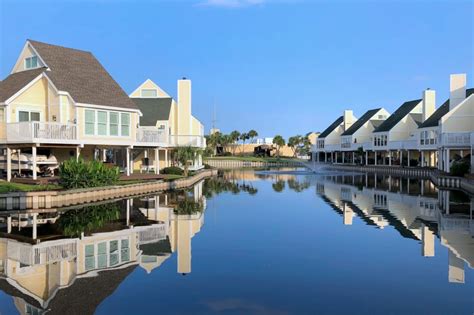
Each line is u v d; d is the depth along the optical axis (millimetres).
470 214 19797
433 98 59375
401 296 8727
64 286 9211
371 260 11492
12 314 7664
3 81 30984
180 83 46094
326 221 17875
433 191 31078
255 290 9047
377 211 20828
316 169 72438
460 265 10984
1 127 25578
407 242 13719
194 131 47938
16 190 21219
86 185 23969
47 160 28812
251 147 128375
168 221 17672
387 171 58406
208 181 42469
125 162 36625
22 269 10484
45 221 17375
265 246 13125
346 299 8547
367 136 76938
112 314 7699
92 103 28531
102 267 10688
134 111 31516
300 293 8891
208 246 13094
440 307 8133
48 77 28359
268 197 27422
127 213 19812
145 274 10117
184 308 8023
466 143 38406
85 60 33469
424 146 53312
